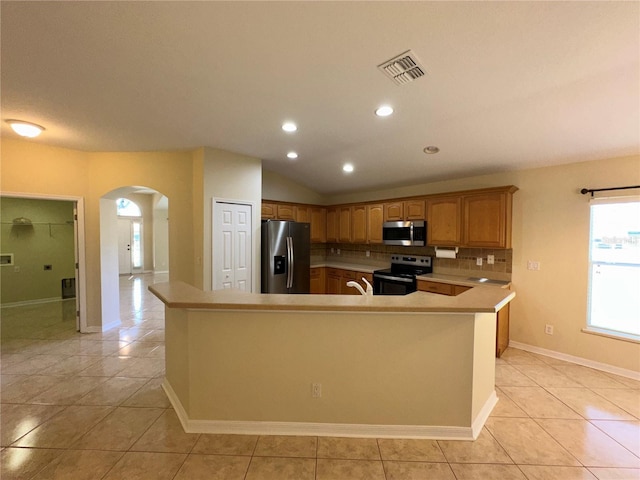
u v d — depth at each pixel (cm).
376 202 511
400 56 182
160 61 188
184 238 390
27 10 143
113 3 140
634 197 291
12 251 557
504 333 360
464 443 201
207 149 372
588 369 314
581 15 147
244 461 183
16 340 384
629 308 303
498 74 201
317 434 209
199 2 139
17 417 224
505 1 138
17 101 243
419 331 206
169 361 255
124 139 343
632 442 203
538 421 226
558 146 305
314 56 182
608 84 211
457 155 359
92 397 252
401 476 173
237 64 191
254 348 210
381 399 209
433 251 471
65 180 381
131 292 689
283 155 406
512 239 376
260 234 429
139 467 176
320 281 574
